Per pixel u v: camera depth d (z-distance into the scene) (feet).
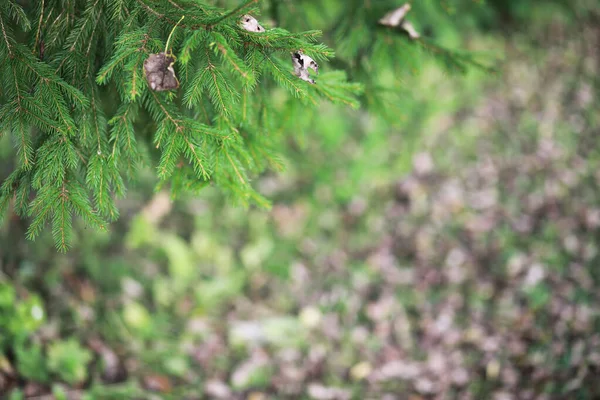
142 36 5.53
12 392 9.34
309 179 16.87
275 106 8.15
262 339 12.60
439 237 15.29
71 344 10.49
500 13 24.57
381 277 14.33
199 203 15.64
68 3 5.97
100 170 5.84
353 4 8.45
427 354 12.16
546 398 10.59
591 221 14.76
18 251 12.09
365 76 8.41
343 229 15.80
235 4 7.23
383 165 17.34
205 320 12.95
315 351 12.38
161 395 10.66
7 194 5.75
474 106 19.69
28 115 5.52
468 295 13.41
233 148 6.49
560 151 17.60
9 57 5.62
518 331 12.10
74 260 12.78
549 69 21.93
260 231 15.46
